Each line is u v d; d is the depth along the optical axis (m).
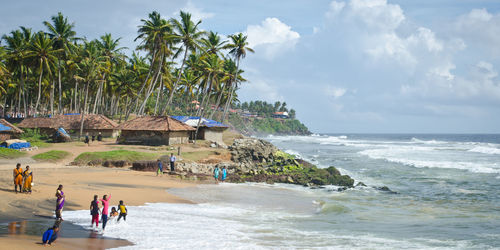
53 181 27.62
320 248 14.53
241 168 42.75
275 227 18.36
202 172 39.22
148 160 40.72
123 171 36.38
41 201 20.02
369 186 34.62
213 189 30.19
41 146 50.22
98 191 24.94
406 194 30.86
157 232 15.80
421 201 27.62
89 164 39.03
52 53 66.44
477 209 24.61
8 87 79.19
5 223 15.43
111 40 77.81
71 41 69.50
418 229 18.72
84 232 15.09
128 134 56.06
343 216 21.94
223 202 25.02
